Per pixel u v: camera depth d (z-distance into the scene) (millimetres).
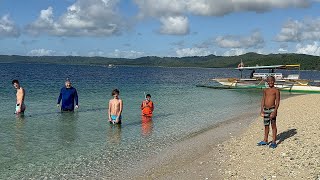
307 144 13078
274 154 12305
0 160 12141
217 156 12906
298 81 49625
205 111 26266
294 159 11266
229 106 30172
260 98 38656
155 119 21672
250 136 16203
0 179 10336
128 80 77750
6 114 21562
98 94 37969
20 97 21281
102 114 22641
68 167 11609
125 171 11320
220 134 17312
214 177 10328
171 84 65125
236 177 10070
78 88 46969
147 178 10633
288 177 9523
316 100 31016
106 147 14320
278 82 49938
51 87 46469
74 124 18969
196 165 11805
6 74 86875
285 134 15672
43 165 11742
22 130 17016
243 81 51594
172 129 18453
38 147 13977
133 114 23250
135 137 16297
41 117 20859
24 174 10828
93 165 11891
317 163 10453
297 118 19906
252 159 11961
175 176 10695
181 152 13727
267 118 13625
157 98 36000
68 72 121500
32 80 63656
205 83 70750
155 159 12727
